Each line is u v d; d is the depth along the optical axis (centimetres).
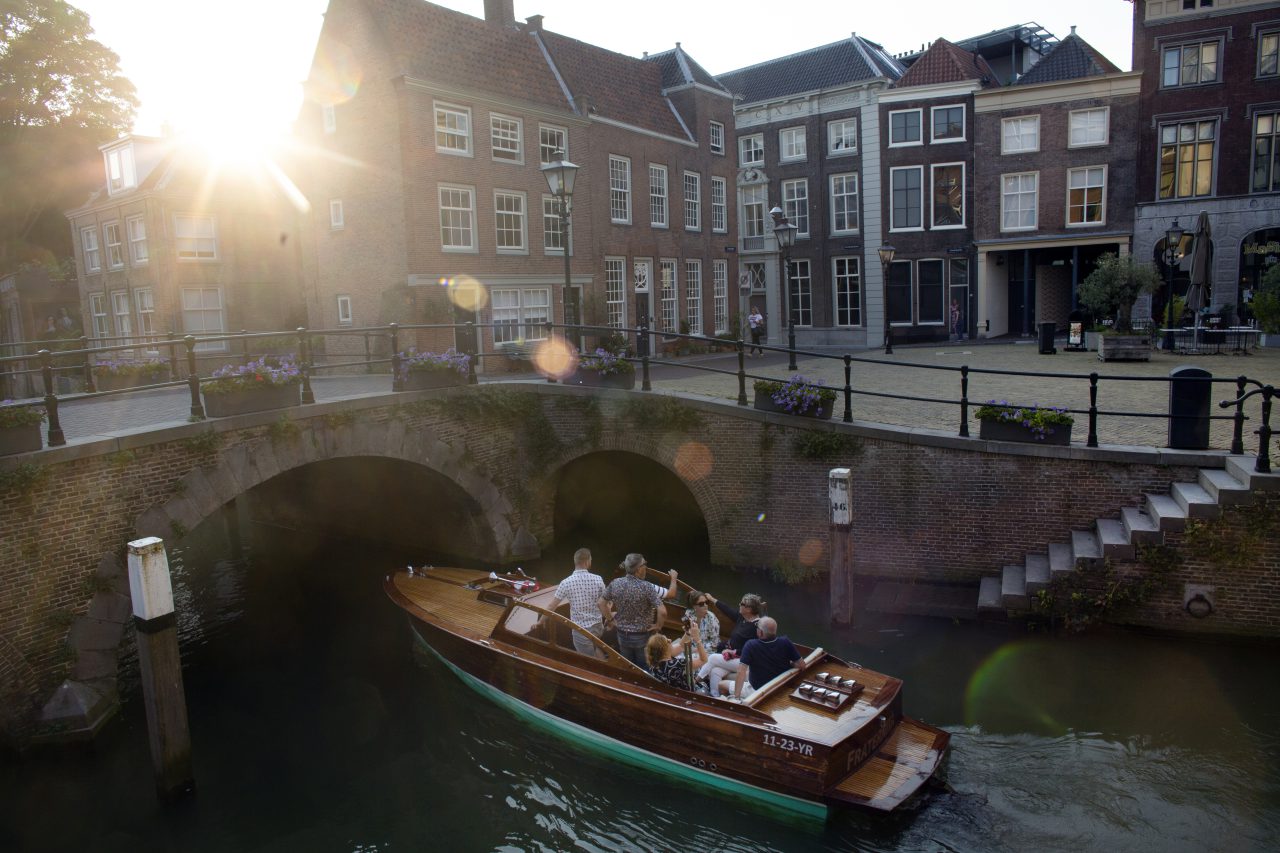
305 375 1204
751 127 3569
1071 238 2908
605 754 905
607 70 2903
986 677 975
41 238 3391
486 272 2250
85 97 3131
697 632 902
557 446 1510
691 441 1408
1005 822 724
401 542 1684
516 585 1170
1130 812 729
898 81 3184
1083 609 1064
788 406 1312
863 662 1028
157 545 823
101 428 1154
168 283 2591
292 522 1908
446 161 2141
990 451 1184
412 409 1341
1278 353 2112
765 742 773
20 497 907
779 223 1964
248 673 1163
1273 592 989
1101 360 2050
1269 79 2603
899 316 3294
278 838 794
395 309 2117
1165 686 928
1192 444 1103
